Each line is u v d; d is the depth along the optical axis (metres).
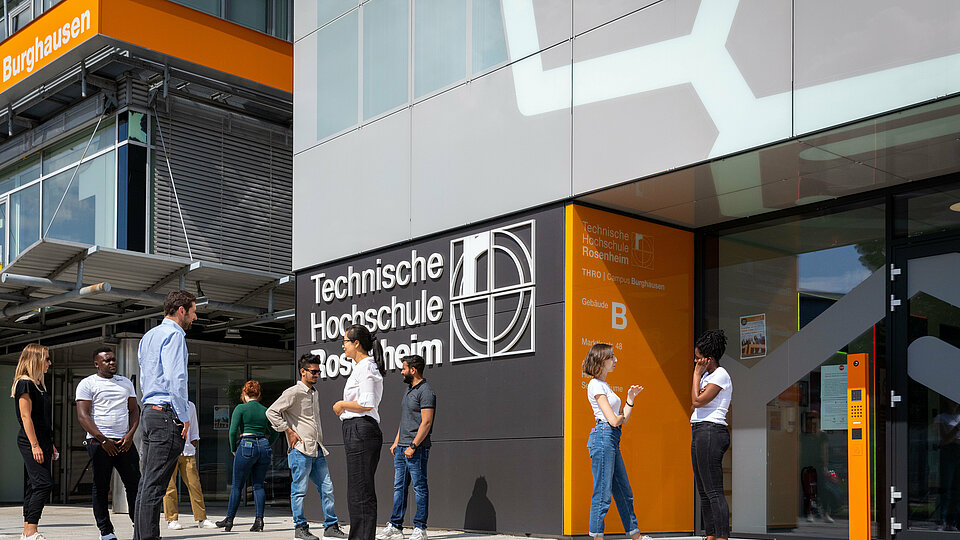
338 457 11.66
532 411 9.41
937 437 8.28
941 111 6.87
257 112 16.67
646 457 9.67
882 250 8.93
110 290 12.00
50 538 9.85
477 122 10.31
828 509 8.98
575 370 9.12
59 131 16.28
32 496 8.80
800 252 9.60
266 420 10.70
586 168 9.12
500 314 9.86
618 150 8.84
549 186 9.47
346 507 11.48
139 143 15.10
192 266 12.53
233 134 16.34
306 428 9.21
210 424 17.83
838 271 9.26
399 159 11.27
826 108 7.31
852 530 7.13
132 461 8.71
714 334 7.52
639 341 9.75
